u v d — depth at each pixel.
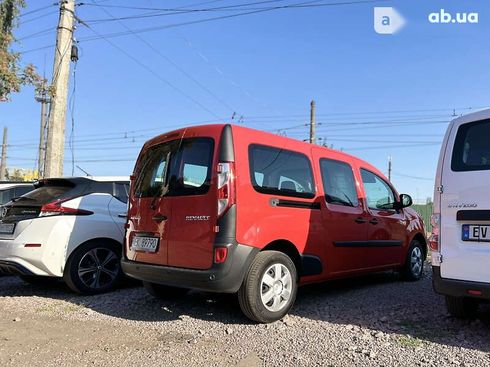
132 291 7.09
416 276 7.90
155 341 4.73
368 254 6.76
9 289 7.43
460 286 4.47
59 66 11.27
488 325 5.02
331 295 6.63
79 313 5.86
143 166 6.01
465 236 4.50
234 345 4.55
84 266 6.89
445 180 4.70
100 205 7.19
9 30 9.26
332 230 6.10
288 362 4.10
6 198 9.86
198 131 5.39
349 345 4.46
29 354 4.41
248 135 5.29
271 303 5.23
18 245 6.49
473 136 4.63
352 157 6.98
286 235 5.41
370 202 7.02
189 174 5.29
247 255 4.96
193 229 5.06
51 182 7.35
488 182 4.39
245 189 5.04
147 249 5.55
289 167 5.68
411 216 7.96
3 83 8.80
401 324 5.11
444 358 4.07
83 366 4.12
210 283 4.83
